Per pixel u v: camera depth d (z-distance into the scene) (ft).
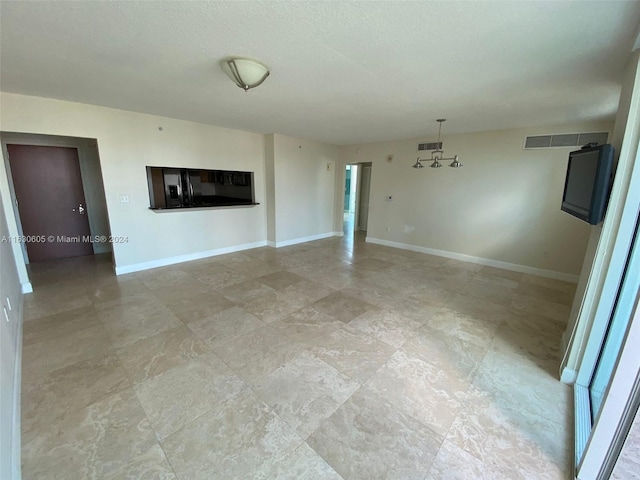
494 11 5.08
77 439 5.16
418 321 9.80
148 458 4.84
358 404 6.12
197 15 5.33
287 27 5.74
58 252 16.58
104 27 5.78
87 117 12.09
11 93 10.34
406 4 4.91
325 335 8.80
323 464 4.80
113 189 13.29
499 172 15.79
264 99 10.68
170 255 15.84
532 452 5.08
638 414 3.95
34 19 5.47
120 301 11.00
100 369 7.08
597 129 13.03
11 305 7.95
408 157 19.45
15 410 5.45
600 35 5.76
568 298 12.00
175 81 8.95
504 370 7.32
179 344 8.20
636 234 5.70
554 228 14.44
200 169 16.16
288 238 20.95
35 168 15.39
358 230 27.76
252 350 7.97
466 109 11.55
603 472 4.31
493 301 11.59
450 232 18.11
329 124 15.05
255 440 5.22
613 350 6.03
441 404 6.16
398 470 4.72
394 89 9.36
